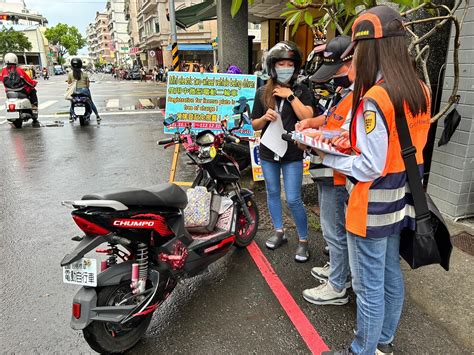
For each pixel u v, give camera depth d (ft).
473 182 13.06
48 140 29.63
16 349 8.06
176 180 19.65
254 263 11.52
